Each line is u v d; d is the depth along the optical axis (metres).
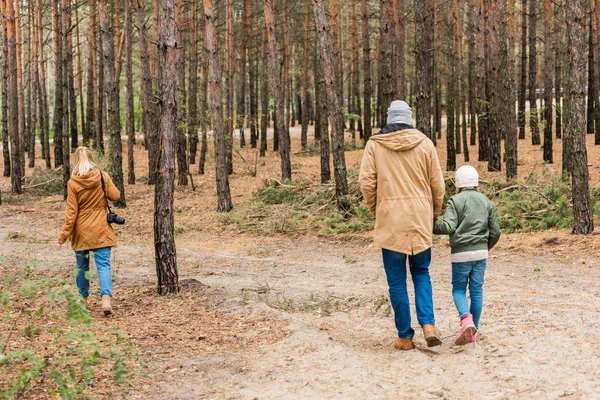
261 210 16.34
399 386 4.21
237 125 35.06
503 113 19.84
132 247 12.64
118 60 30.42
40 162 29.81
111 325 6.12
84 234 6.55
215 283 8.59
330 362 4.71
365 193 4.98
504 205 13.80
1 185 23.34
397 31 18.20
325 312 6.60
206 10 17.09
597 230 11.13
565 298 6.88
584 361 4.45
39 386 4.27
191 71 24.14
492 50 20.02
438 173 4.95
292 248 12.63
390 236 4.86
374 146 4.98
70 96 30.41
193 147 26.73
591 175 18.08
